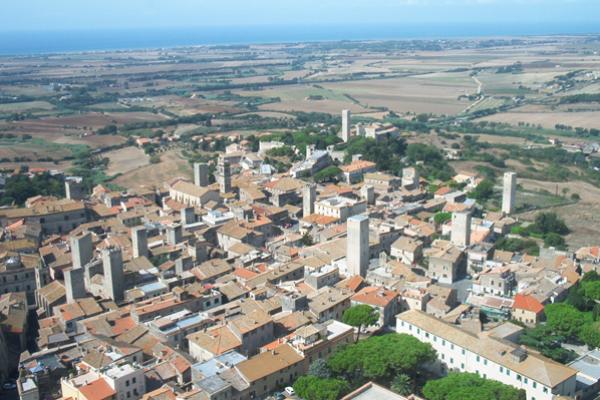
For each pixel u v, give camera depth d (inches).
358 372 7593.5
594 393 7593.5
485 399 6692.9
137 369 7337.6
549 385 7007.9
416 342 7795.3
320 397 6943.9
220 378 7194.9
